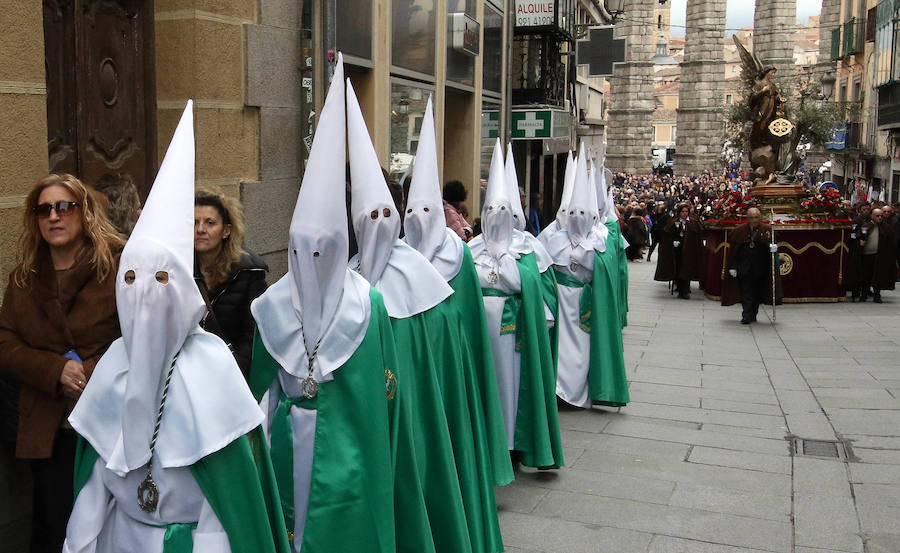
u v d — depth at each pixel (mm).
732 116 37062
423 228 5293
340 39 9320
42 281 3836
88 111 5973
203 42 6914
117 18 6309
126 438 2838
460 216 8016
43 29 5414
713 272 17453
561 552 5172
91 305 3818
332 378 3641
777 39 61031
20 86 4836
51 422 3805
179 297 2840
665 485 6348
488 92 16750
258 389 3805
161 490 2889
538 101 22344
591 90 39281
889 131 32656
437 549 4449
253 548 2945
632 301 17422
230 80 7301
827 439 7574
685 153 65188
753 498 6098
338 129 3582
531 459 6336
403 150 11719
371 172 4402
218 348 2971
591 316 8289
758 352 11711
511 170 7602
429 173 5344
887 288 16875
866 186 35469
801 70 68562
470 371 5074
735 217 16781
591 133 36219
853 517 5754
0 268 4730
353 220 4453
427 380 4469
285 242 8172
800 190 17281
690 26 63781
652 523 5625
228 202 4438
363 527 3600
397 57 11266
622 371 8344
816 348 12016
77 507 2980
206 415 2861
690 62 64250
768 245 14141
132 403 2816
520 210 7613
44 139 5031
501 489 6227
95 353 3822
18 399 4078
